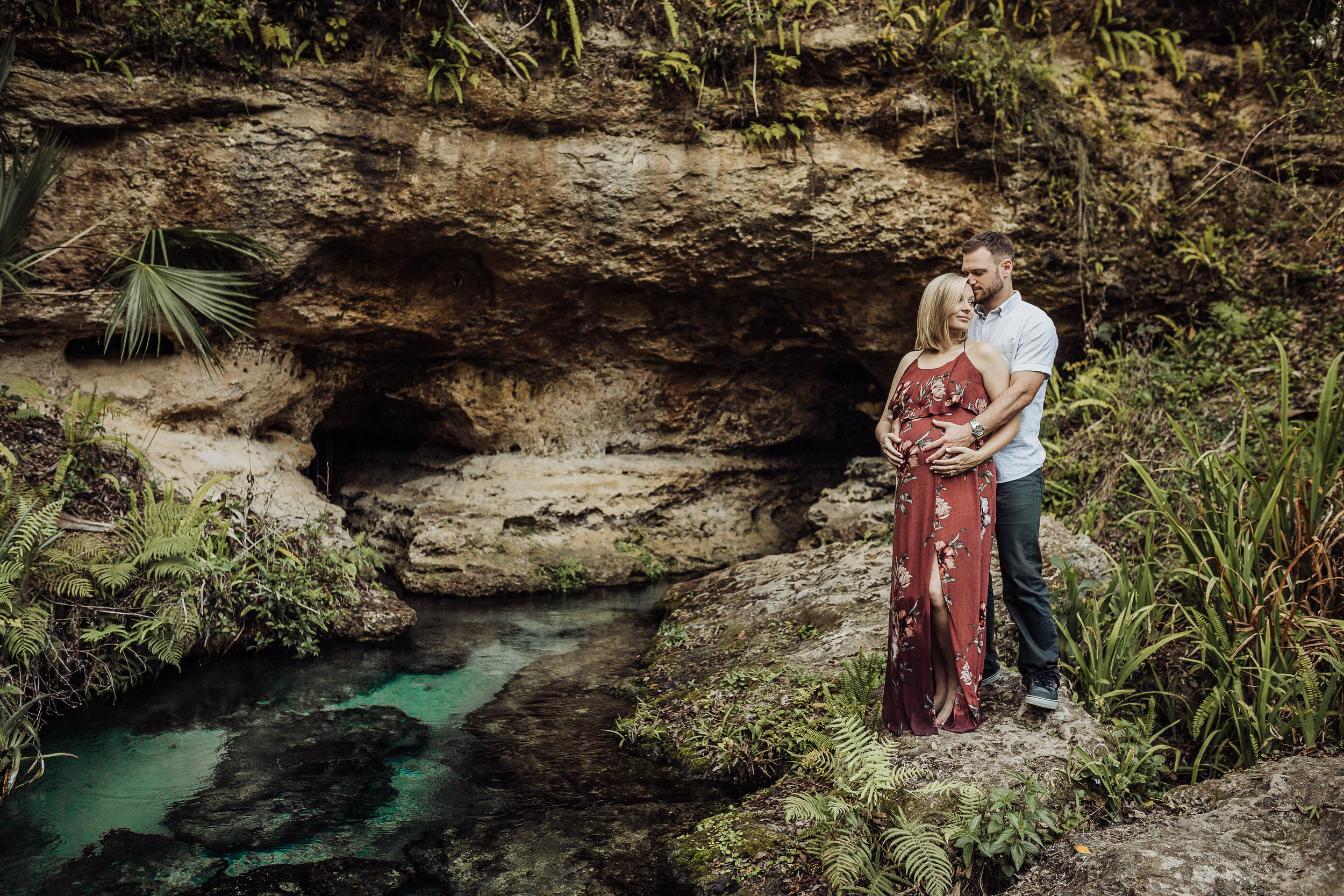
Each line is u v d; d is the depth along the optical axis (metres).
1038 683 3.48
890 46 7.05
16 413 5.76
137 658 5.12
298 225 6.71
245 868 3.21
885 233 7.41
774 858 3.11
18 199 5.11
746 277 7.72
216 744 4.36
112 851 3.33
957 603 3.29
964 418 3.31
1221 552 3.89
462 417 8.54
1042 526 5.51
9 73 5.55
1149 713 3.65
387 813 3.65
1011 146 7.30
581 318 8.15
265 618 5.77
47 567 4.78
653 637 6.20
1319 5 7.48
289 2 6.36
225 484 6.62
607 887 3.08
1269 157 7.55
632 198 7.26
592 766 4.12
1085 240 7.37
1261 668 3.48
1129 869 2.63
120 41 5.99
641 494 8.52
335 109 6.57
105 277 5.98
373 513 8.55
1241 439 4.54
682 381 8.83
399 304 7.60
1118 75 7.72
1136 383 6.94
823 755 3.50
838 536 7.62
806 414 9.28
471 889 3.07
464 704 4.93
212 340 7.09
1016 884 2.82
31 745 4.27
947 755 3.29
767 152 7.27
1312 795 2.93
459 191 6.94
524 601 7.30
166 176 6.31
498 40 6.75
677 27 6.88
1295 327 6.79
